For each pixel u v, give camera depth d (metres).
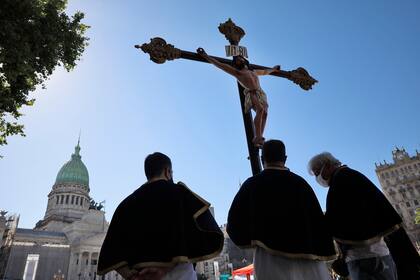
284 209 2.90
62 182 107.31
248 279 19.72
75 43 13.85
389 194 93.19
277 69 6.10
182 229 2.70
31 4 11.66
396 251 2.93
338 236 3.09
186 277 2.63
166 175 3.30
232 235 3.03
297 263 2.78
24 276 71.75
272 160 3.38
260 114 4.98
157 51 5.15
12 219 82.94
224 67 5.38
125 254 2.68
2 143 13.32
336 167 3.70
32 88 13.10
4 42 10.88
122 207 2.97
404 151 96.56
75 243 84.31
